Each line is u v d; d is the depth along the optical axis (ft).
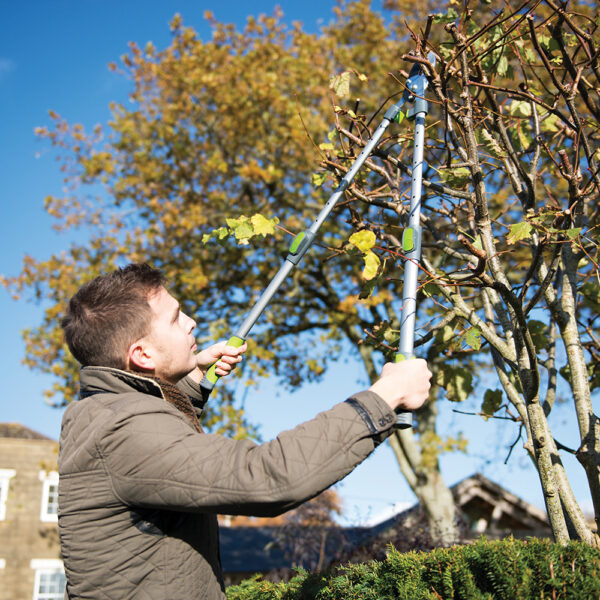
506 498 52.01
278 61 44.91
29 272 43.62
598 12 9.61
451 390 10.25
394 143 10.32
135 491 4.56
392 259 9.40
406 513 33.19
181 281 42.52
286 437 4.46
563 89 8.82
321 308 45.80
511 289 7.65
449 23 8.55
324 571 9.15
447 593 6.04
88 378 5.22
